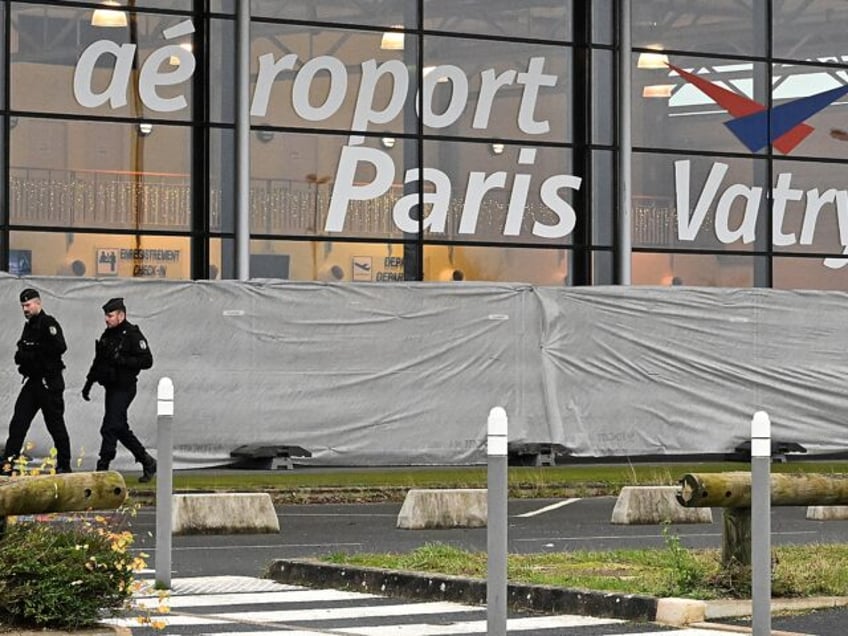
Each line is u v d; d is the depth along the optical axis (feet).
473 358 220.43
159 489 110.42
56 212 240.32
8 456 186.19
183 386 205.87
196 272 248.11
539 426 223.92
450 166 263.29
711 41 280.51
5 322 197.57
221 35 249.96
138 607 101.76
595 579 109.29
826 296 243.19
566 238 270.67
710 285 278.87
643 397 230.68
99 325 201.77
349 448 214.07
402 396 216.95
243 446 208.85
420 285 218.18
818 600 102.63
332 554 127.44
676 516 167.73
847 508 173.68
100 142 242.99
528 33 269.23
